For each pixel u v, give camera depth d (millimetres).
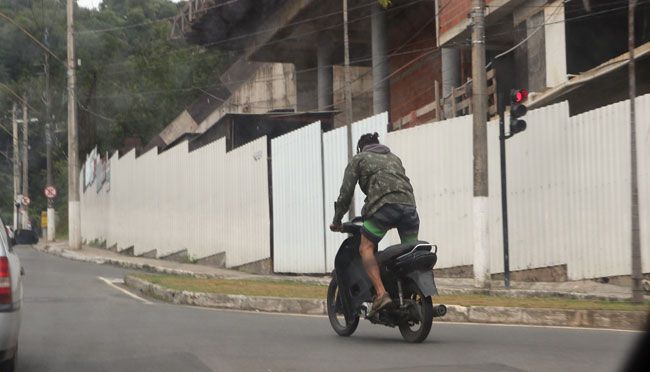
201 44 44688
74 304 14375
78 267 27125
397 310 9445
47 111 49312
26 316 12406
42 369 8125
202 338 9977
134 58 62656
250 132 33188
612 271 15438
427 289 9109
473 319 12289
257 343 9562
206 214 28188
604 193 15648
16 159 64500
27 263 28047
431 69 35156
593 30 22703
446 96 26672
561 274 16578
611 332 10609
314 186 21812
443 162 19078
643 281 14797
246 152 25266
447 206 18984
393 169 9664
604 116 15703
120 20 62375
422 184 19562
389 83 38562
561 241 16547
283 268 23141
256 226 24562
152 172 33594
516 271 17516
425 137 19500
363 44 41250
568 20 21594
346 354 8758
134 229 35750
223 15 40062
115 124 61156
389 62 38625
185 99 62844
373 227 9469
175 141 39750
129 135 61500
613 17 22703
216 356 8695
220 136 34500
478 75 16844
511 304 12750
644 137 14898
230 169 26406
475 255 16703
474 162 16828
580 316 11625
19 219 59875
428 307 9188
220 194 27125
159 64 62406
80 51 59375
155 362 8406
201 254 28516
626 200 15180
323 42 40094
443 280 18234
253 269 24703
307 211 22094
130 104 61594
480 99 16797
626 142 15258
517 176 17484
